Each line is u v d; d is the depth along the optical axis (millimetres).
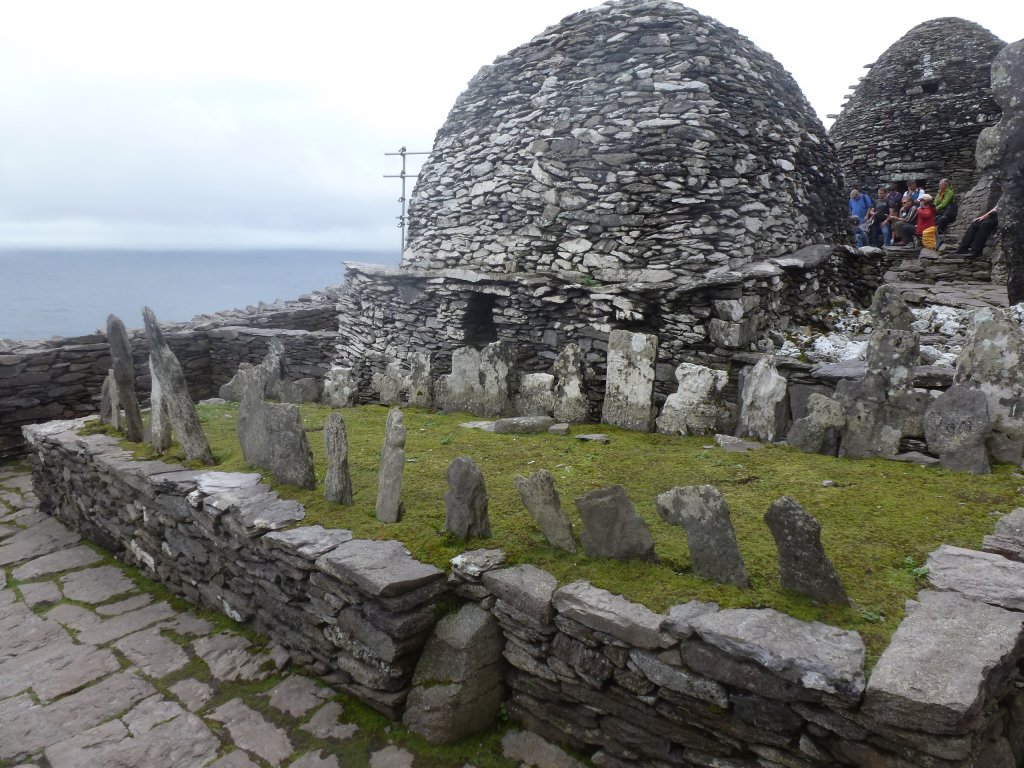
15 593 5867
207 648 4871
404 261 11523
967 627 2973
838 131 18281
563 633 3574
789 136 9430
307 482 5180
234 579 5074
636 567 3715
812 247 9570
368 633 3902
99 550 6746
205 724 4078
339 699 4188
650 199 8492
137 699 4344
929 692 2568
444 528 4355
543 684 3723
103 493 6543
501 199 9719
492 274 9227
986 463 5035
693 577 3555
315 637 4379
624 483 5117
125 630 5195
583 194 8891
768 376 6223
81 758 3820
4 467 9641
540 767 3578
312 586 4328
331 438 4859
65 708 4270
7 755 3873
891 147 17141
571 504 4691
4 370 9836
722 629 3043
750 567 3621
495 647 3846
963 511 4289
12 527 7422
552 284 8562
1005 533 3904
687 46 8516
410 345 10609
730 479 5109
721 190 8414
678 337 7875
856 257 10711
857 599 3250
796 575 3297
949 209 15438
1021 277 7637
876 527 4086
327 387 8984
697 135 8352
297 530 4477
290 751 3801
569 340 8602
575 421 7176
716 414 6438
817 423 5734
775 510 3287
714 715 3107
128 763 3779
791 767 2945
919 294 9883
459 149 10398
